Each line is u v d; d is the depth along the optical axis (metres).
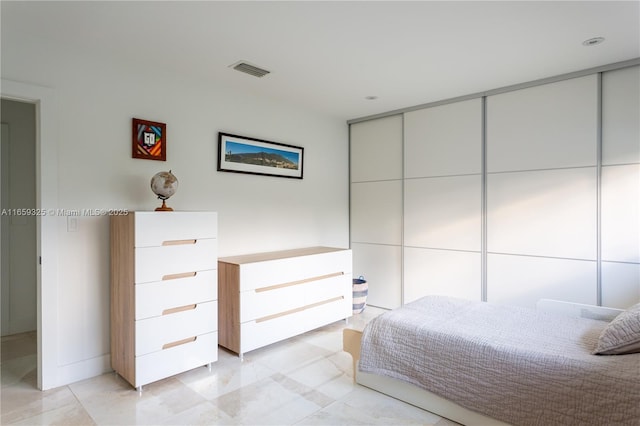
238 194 3.57
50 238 2.49
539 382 1.79
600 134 3.00
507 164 3.48
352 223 4.71
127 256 2.50
